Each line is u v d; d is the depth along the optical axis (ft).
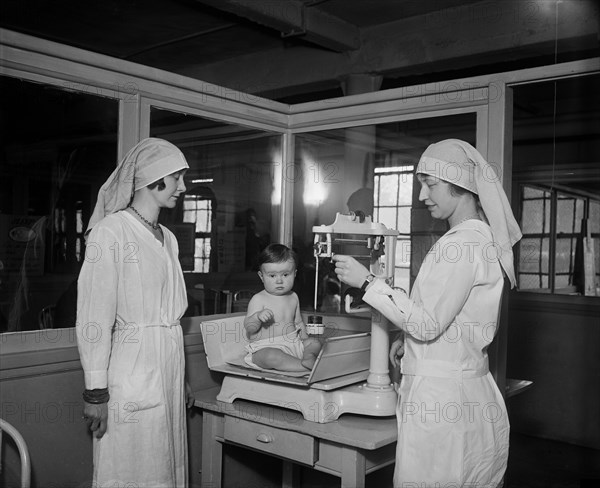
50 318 6.76
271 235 9.22
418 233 8.28
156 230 6.61
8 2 15.40
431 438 5.66
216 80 20.03
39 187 6.84
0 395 6.05
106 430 5.94
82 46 18.74
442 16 14.64
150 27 17.03
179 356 6.50
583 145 19.56
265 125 8.95
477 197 6.13
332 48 15.85
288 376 6.70
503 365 7.33
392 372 7.48
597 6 12.61
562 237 17.11
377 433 6.06
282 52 18.01
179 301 6.67
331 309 9.14
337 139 8.89
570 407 13.74
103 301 5.86
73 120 6.86
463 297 5.62
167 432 6.22
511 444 13.65
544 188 16.43
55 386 6.46
